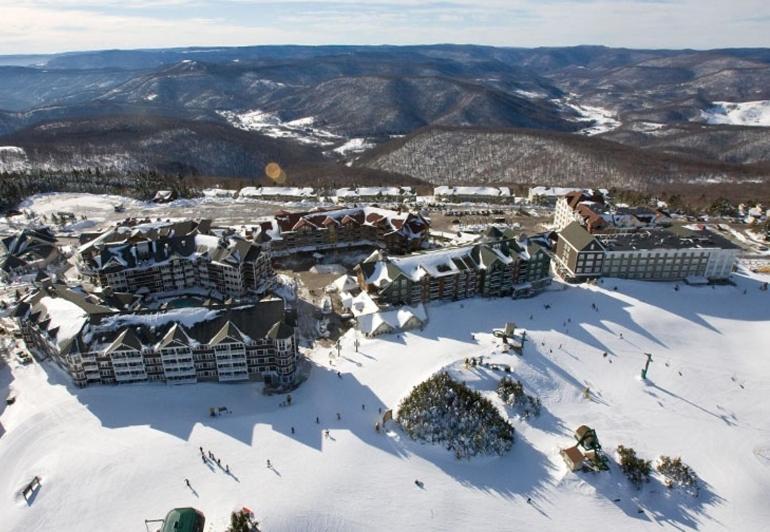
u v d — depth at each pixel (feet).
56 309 382.83
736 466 329.93
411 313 435.94
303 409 344.49
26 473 292.40
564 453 320.91
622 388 386.93
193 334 359.66
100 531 262.67
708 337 447.42
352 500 283.38
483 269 475.72
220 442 314.35
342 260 572.51
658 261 521.24
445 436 325.21
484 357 393.50
